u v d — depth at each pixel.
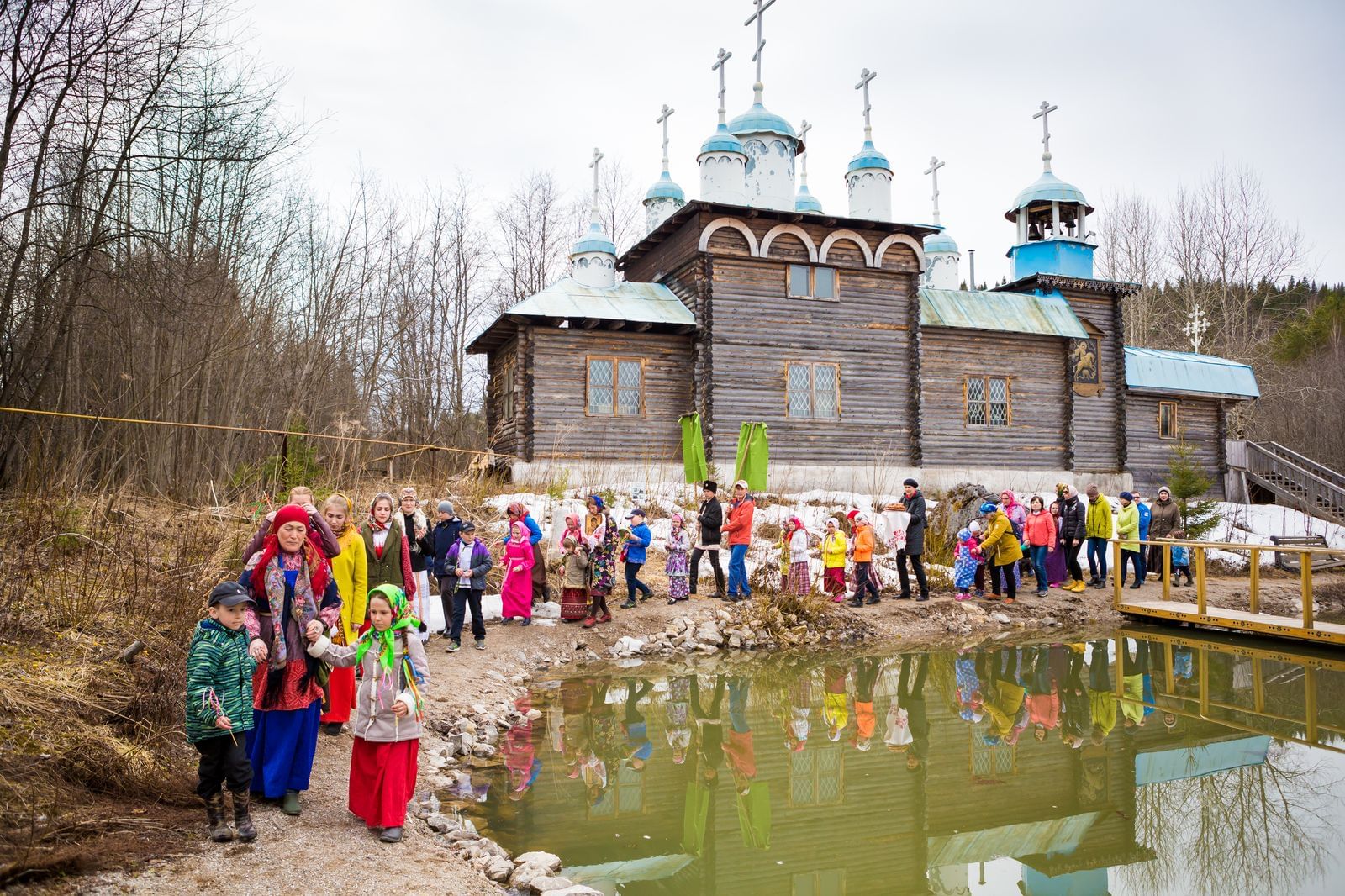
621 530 16.69
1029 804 8.19
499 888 5.64
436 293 37.03
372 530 9.76
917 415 26.91
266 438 20.84
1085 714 11.05
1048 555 19.48
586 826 7.36
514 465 23.27
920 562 17.44
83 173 14.80
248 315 20.59
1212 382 33.31
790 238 25.78
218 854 5.37
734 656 14.08
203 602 8.95
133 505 13.39
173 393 17.14
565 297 24.61
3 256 14.79
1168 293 55.28
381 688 6.04
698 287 24.81
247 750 6.21
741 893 6.26
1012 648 14.96
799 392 25.84
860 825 7.65
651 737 9.88
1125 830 7.63
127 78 14.89
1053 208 33.19
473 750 8.93
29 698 6.60
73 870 4.84
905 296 27.27
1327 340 59.19
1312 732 10.29
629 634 14.38
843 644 15.16
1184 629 16.84
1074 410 30.88
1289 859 7.02
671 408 25.25
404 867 5.60
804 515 21.17
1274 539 22.91
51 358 14.59
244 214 21.39
